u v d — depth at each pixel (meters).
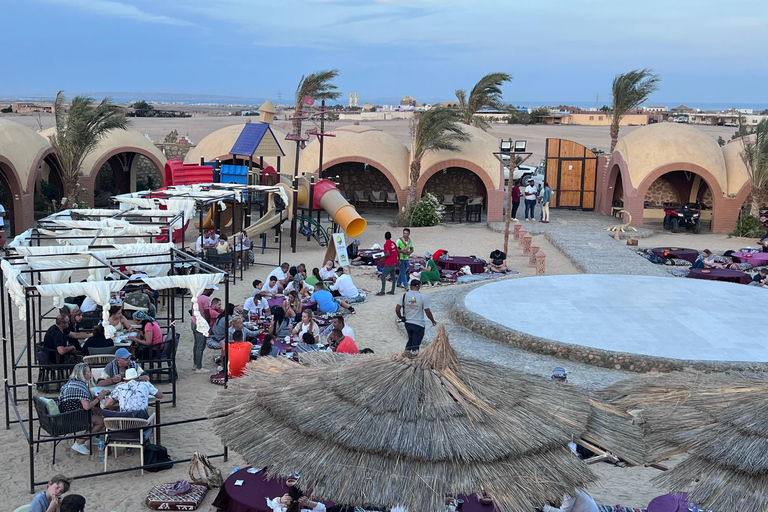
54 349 11.31
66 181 28.31
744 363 11.82
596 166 34.00
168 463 9.16
